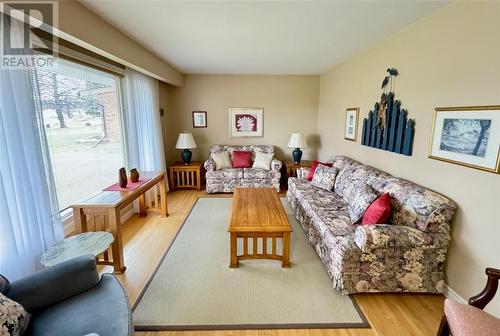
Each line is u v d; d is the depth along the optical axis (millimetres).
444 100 2135
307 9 2141
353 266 2029
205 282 2246
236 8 2111
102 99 3174
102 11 2148
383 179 2699
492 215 1729
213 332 1731
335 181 3545
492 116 1699
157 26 2514
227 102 5430
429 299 2049
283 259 2461
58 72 2432
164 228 3340
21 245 1821
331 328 1767
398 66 2736
